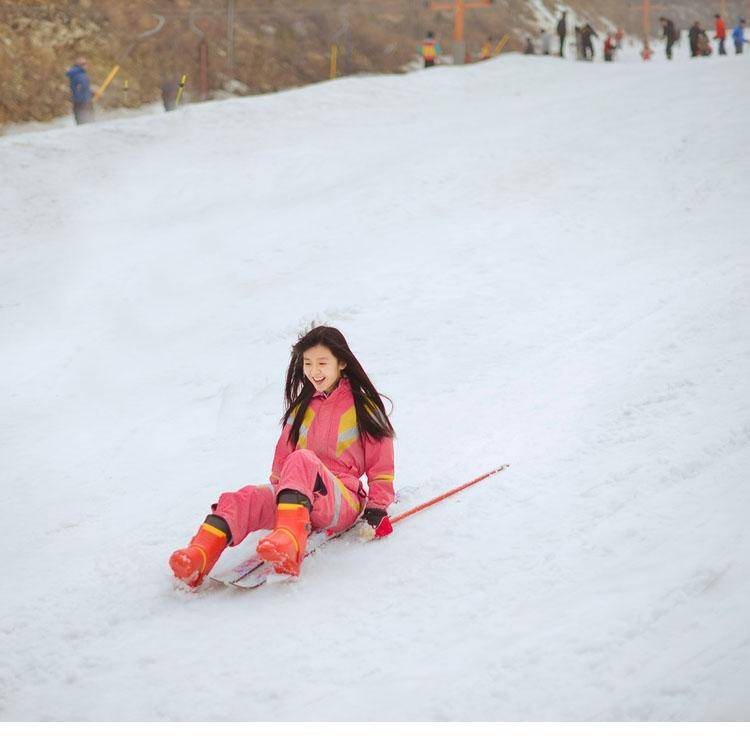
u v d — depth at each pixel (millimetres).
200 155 15875
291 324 8633
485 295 8672
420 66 35250
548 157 13164
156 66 27734
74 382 7953
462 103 19656
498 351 7410
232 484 5660
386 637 3764
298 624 3922
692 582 3715
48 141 16172
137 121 17516
